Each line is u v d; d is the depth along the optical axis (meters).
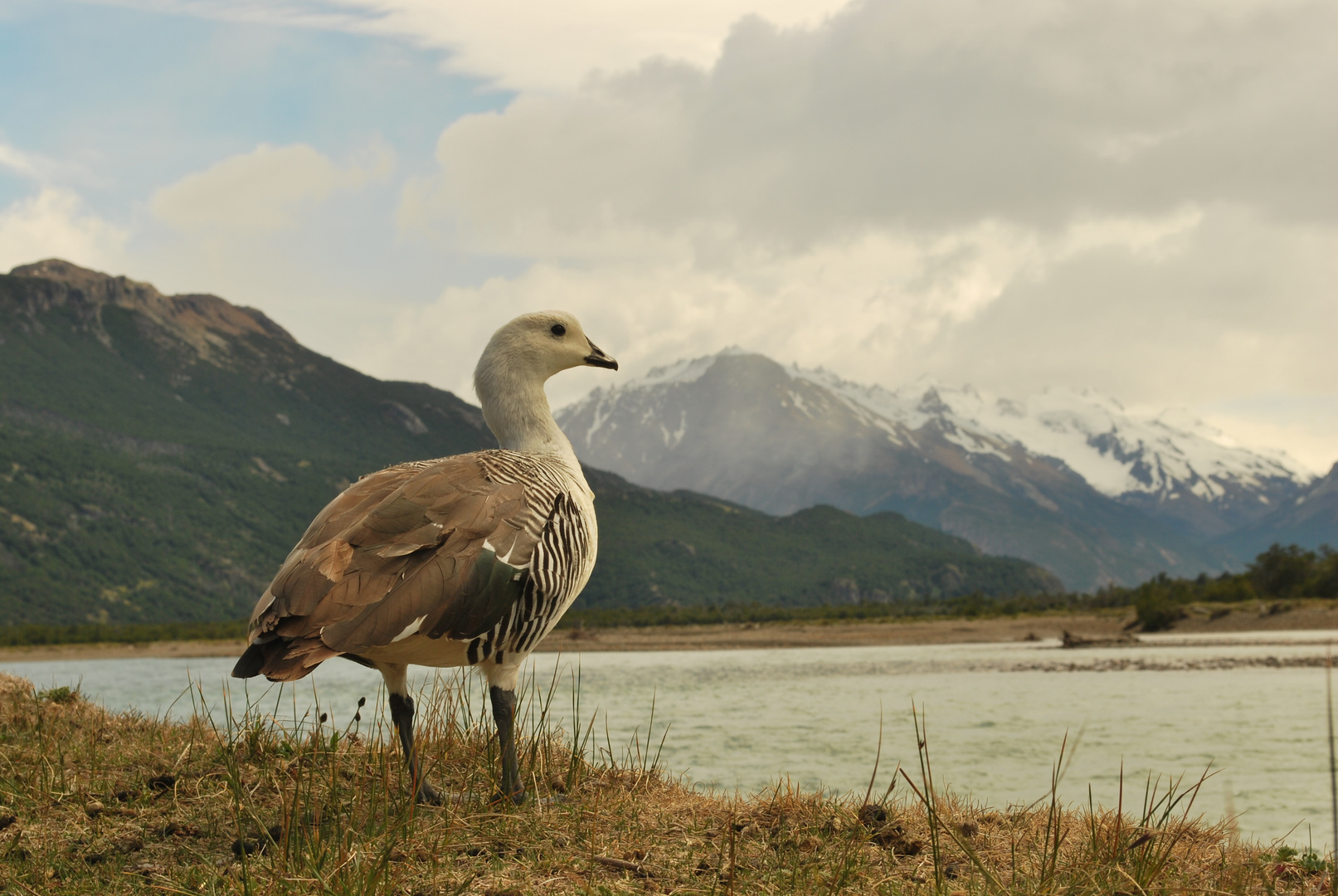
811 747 22.19
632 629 119.62
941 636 94.81
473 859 5.73
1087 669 50.34
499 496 6.35
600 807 6.74
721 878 5.56
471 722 8.66
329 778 7.34
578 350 8.05
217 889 5.29
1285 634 79.12
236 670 5.48
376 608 5.59
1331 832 13.99
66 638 106.38
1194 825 7.34
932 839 6.47
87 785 7.21
